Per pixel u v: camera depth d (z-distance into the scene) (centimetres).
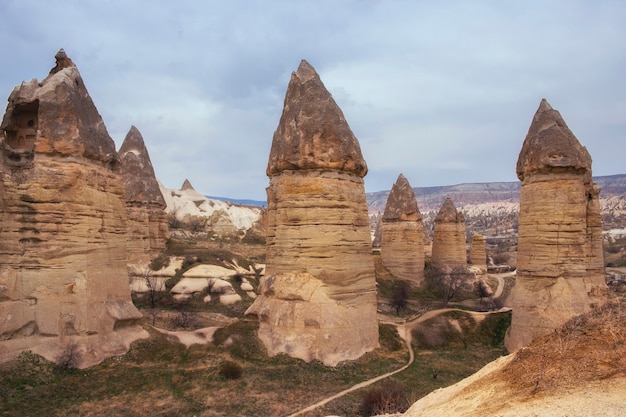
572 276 2909
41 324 2464
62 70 2809
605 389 996
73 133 2639
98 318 2634
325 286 2917
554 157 2956
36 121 2772
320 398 2342
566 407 967
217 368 2631
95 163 2762
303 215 2995
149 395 2289
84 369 2458
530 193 3073
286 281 2969
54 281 2512
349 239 3014
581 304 2858
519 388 1154
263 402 2264
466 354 3228
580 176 2986
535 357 1293
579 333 1304
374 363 2866
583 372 1091
